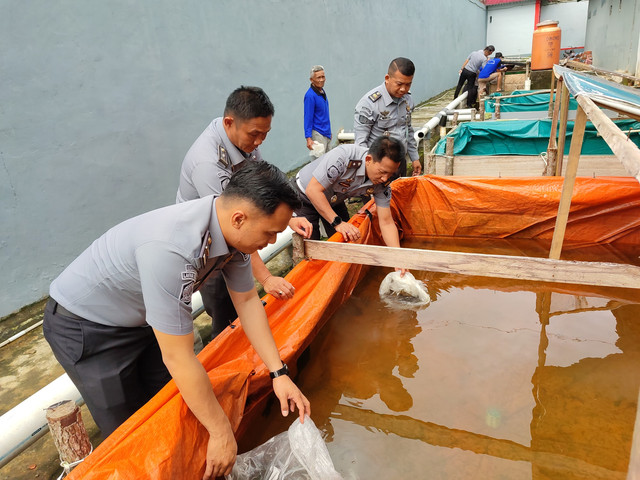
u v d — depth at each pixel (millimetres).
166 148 4703
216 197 1282
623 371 2178
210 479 1424
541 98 8266
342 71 8461
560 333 2514
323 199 2717
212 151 1972
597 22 14711
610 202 3531
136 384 1660
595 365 2230
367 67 9547
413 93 12617
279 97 6578
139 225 1284
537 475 1658
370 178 2652
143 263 1166
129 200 4344
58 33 3613
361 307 2859
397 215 3982
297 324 2201
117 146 4176
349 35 8578
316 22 7379
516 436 1835
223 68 5441
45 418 1719
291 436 1534
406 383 2170
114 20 4047
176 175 4859
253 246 1272
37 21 3473
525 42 20750
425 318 2717
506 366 2252
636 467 959
